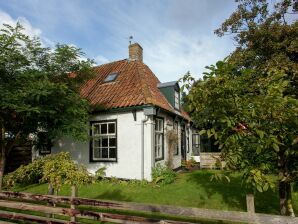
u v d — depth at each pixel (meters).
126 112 11.23
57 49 9.32
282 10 11.77
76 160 12.23
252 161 4.58
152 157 10.62
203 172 12.31
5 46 7.45
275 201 7.13
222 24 13.02
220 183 9.45
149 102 10.45
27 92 7.47
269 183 4.02
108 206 4.23
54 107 8.51
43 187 9.93
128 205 4.08
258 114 4.07
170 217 5.94
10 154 12.73
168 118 13.13
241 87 4.49
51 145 11.10
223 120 4.11
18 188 9.97
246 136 4.34
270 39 11.12
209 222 5.58
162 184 9.80
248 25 12.39
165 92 13.84
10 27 7.80
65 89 8.73
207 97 4.41
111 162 11.40
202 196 7.96
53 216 5.43
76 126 8.94
